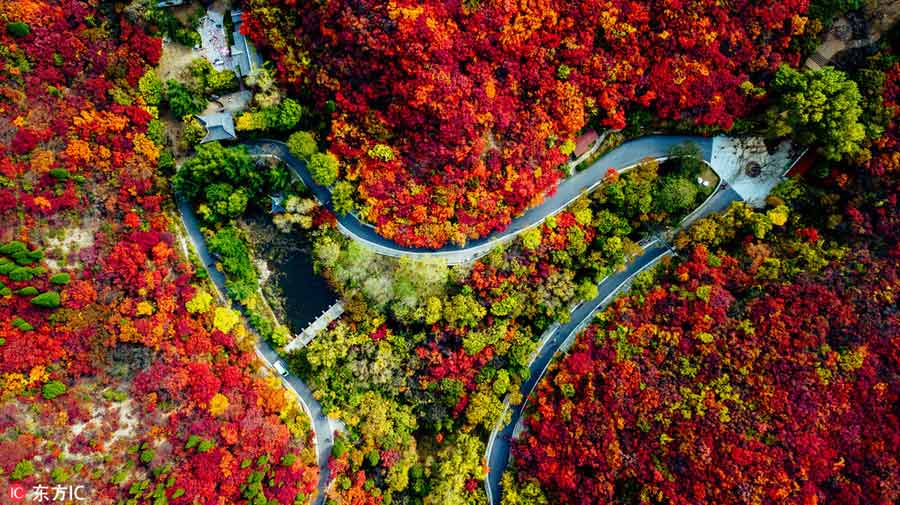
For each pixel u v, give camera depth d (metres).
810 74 58.19
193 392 55.34
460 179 60.53
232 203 59.72
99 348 52.50
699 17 56.97
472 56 56.88
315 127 61.34
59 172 52.16
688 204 61.34
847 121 56.28
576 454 60.03
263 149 62.94
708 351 58.00
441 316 62.94
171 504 51.66
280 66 58.47
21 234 50.72
